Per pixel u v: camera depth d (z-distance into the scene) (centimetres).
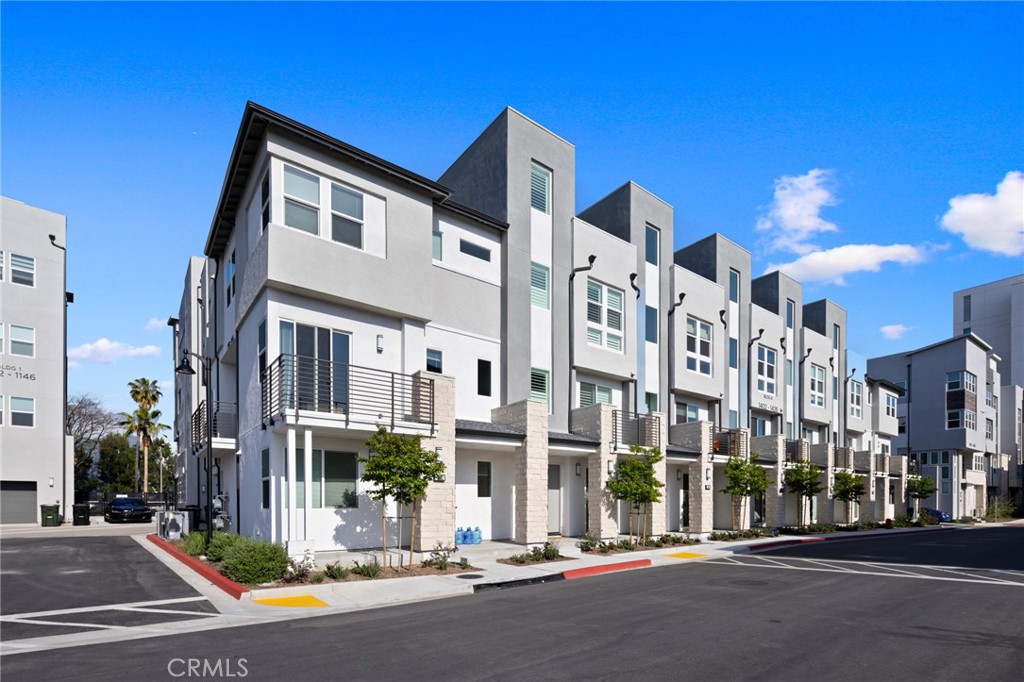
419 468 1408
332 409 1528
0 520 3216
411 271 1791
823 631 938
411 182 1795
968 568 1717
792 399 3550
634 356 2483
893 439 5797
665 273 2712
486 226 2098
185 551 1777
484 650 816
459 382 1961
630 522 2081
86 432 6438
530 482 1883
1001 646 862
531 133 2228
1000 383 6881
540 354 2183
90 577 1441
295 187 1581
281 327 1553
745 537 2511
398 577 1365
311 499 1515
